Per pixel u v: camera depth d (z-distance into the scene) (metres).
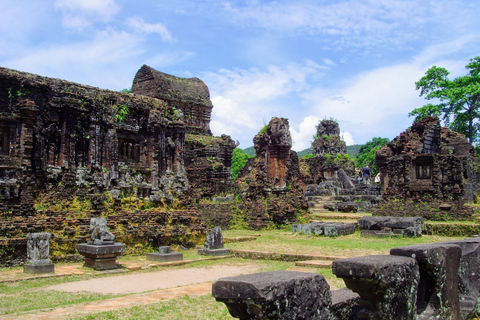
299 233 33.84
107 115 27.36
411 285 8.37
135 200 27.91
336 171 75.62
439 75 55.09
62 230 22.98
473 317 10.83
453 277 9.82
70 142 25.67
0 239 20.41
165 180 30.06
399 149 42.22
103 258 20.50
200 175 48.47
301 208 41.75
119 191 26.78
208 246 25.69
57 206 24.23
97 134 26.84
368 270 7.39
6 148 23.48
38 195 24.16
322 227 32.50
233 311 6.62
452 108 52.72
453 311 9.63
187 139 51.09
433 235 31.23
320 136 85.50
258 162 41.66
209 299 13.63
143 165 29.42
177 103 53.12
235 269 21.31
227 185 52.00
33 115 23.75
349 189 63.22
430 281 9.27
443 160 38.81
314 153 83.06
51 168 24.80
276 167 41.31
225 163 54.22
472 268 11.52
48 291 15.85
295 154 43.59
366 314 7.82
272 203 39.03
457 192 37.50
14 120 23.47
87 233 23.47
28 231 21.72
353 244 26.84
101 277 19.08
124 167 28.14
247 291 6.30
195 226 29.66
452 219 36.12
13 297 14.72
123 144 28.80
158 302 13.21
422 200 38.66
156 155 29.77
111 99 27.98
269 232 36.12
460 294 11.03
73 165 25.78
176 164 31.05
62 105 25.44
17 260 20.83
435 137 41.94
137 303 13.12
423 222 32.06
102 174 26.73
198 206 38.28
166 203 29.55
